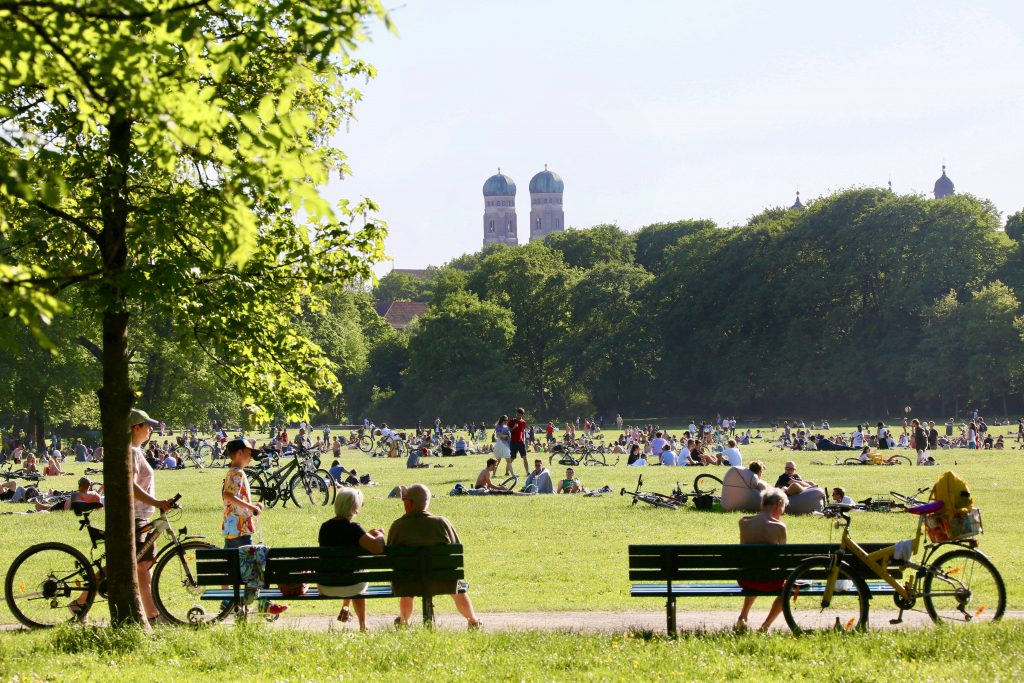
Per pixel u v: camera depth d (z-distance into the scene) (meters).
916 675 9.56
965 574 12.03
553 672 9.91
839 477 38.78
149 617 12.74
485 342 118.44
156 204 10.83
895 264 108.25
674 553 11.79
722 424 98.31
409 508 12.41
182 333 11.88
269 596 12.33
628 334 120.44
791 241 116.06
